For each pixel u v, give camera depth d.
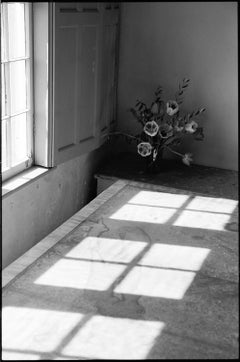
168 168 5.27
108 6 4.79
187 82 5.25
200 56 5.15
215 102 5.22
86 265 3.32
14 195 3.71
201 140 5.05
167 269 3.34
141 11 5.19
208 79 5.18
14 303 2.85
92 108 4.65
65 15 3.97
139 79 5.39
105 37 4.82
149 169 5.07
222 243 3.77
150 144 4.93
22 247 3.93
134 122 5.52
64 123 4.22
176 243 3.73
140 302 2.95
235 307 2.94
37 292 2.97
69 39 4.10
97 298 2.96
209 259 3.52
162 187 4.77
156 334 2.67
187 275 3.28
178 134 5.36
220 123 5.25
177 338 2.64
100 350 2.52
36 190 4.01
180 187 4.79
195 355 2.52
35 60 3.90
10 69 3.75
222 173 5.21
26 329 2.64
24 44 3.82
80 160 4.75
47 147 4.07
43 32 3.82
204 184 4.91
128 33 5.29
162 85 5.34
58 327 2.67
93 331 2.66
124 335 2.64
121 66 5.39
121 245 3.64
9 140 3.76
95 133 4.74
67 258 3.39
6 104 3.66
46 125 4.02
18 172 3.96
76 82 4.29
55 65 3.93
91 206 4.33
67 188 4.56
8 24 3.62
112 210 4.27
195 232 3.94
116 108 5.48
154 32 5.22
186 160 5.06
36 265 3.27
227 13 4.96
